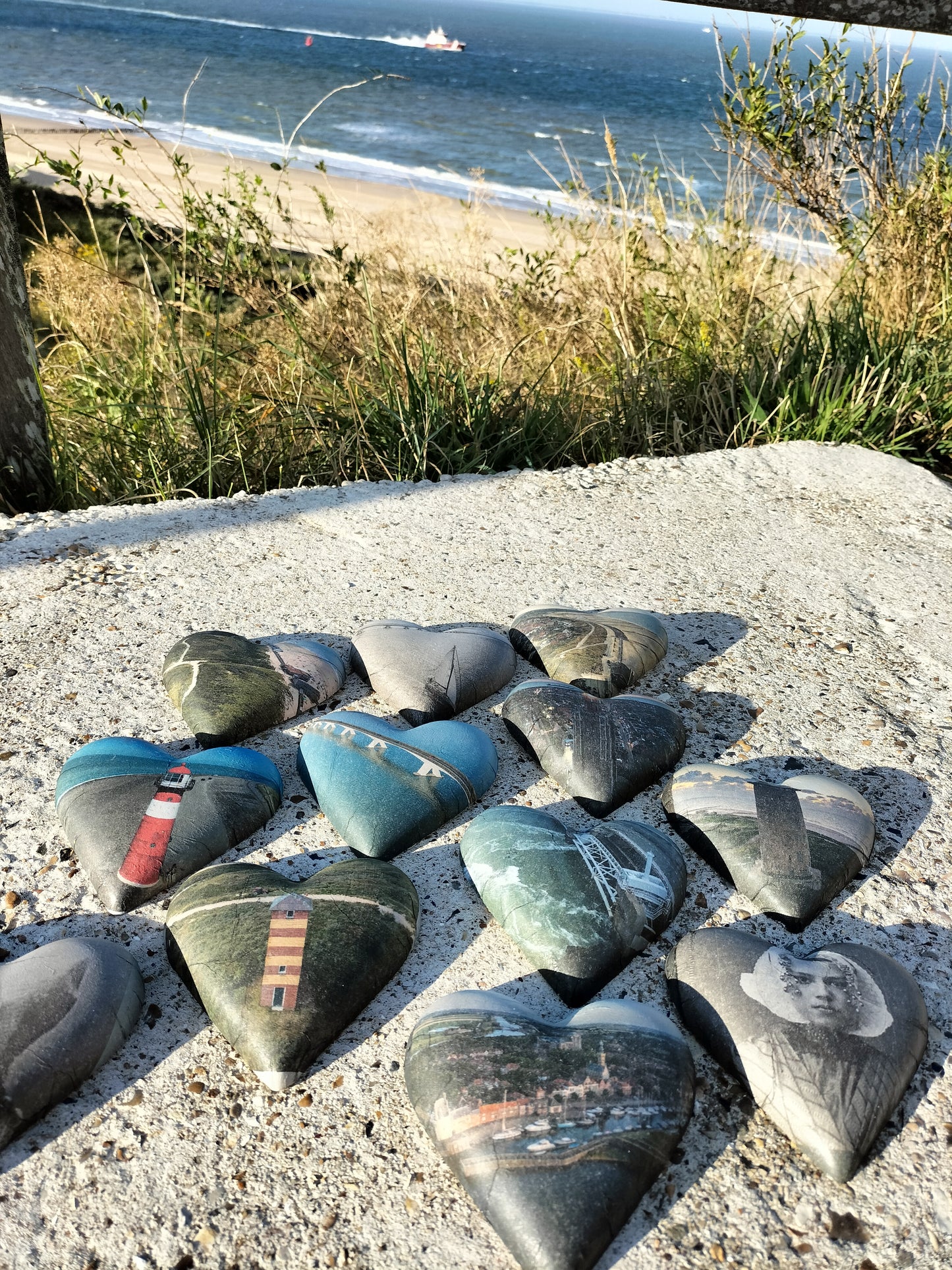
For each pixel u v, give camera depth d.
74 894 0.41
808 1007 0.35
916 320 1.00
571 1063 0.33
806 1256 0.30
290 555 0.66
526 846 0.41
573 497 0.76
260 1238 0.31
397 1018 0.37
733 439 0.92
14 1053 0.33
